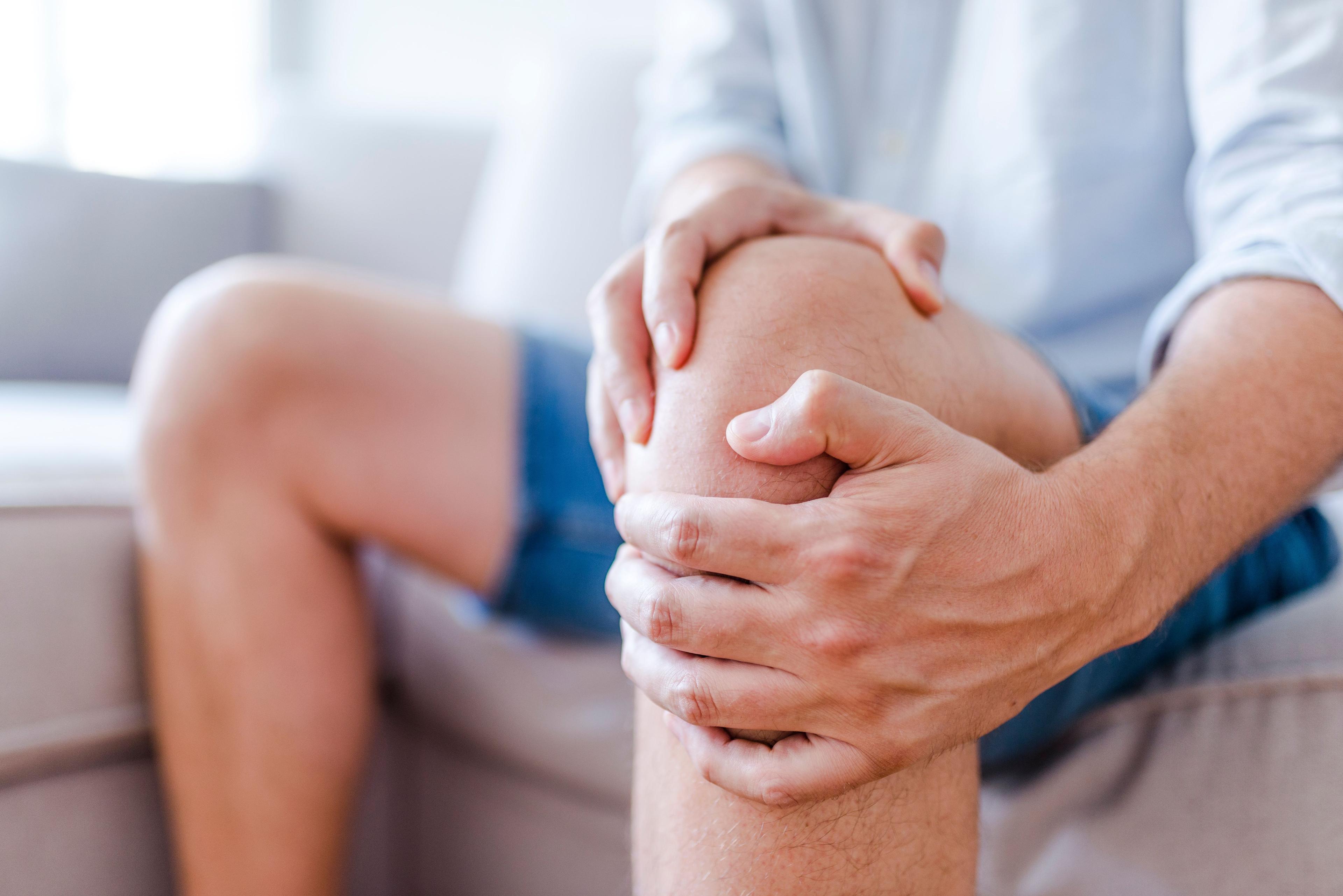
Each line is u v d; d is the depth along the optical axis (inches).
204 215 53.9
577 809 26.8
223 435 22.2
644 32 66.8
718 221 17.8
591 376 19.1
